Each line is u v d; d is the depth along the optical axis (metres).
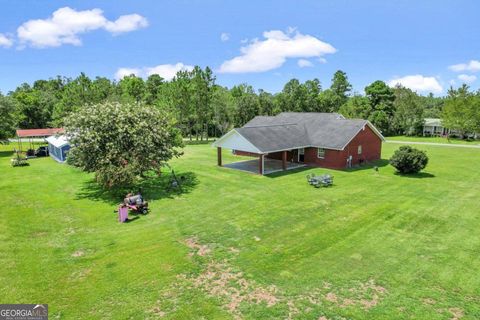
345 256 11.30
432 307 8.32
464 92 57.41
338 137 28.59
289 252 11.69
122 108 20.05
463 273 10.02
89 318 8.04
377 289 9.20
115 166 18.23
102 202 18.55
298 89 68.38
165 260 11.12
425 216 15.41
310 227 14.13
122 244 12.56
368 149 31.45
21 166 31.02
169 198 19.03
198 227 14.30
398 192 19.91
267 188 21.17
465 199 18.25
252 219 15.23
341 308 8.32
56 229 14.31
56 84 93.00
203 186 21.84
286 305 8.49
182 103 51.75
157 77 87.44
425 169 27.55
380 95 65.88
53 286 9.53
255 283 9.60
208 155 36.84
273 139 27.45
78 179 24.75
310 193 19.81
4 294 9.10
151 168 20.58
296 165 29.77
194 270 10.41
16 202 18.62
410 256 11.23
